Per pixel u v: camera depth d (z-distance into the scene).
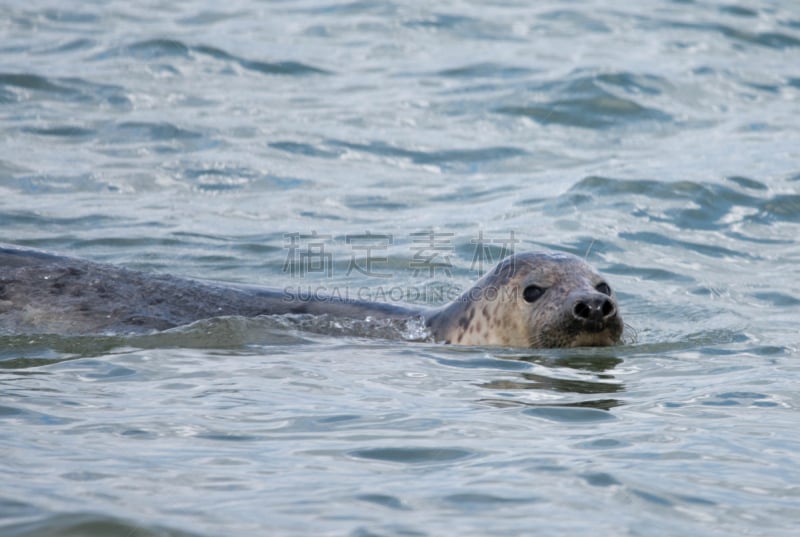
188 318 28.50
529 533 15.77
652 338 28.75
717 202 41.53
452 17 64.56
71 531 15.25
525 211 40.66
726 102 53.16
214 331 27.66
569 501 16.97
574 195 42.00
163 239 36.84
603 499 17.08
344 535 15.48
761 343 28.08
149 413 20.88
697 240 38.44
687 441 19.92
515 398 22.73
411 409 21.75
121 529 15.38
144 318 28.23
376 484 17.50
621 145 47.94
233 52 56.91
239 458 18.55
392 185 43.47
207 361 25.05
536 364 25.75
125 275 30.03
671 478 18.03
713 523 16.34
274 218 39.59
